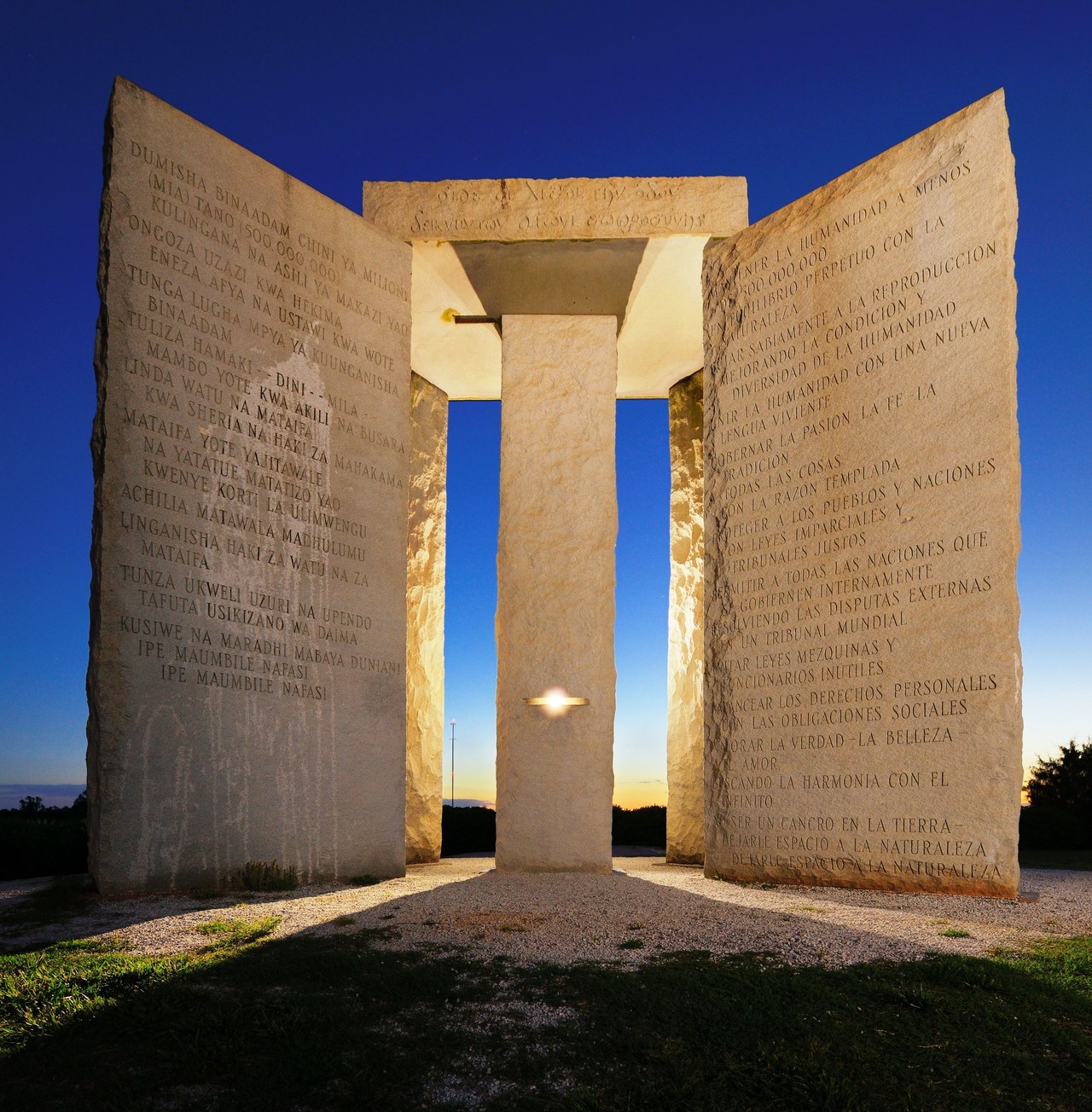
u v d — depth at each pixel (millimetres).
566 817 11938
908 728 9961
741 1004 4977
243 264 10586
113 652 8836
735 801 11391
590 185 13406
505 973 5582
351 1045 4426
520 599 12531
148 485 9305
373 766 11203
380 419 11992
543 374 13102
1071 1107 4027
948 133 10453
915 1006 5004
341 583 11164
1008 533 9414
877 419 10703
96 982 5207
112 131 9531
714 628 12039
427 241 13359
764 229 12242
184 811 9211
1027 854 17312
